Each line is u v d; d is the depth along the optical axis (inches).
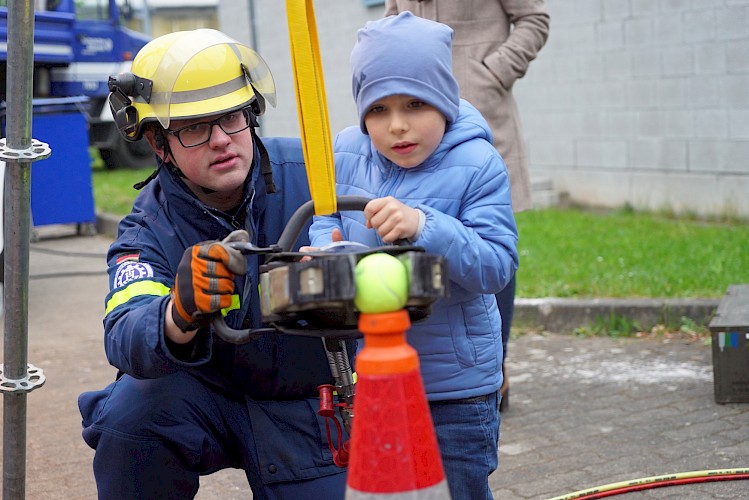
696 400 198.5
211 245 85.4
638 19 403.9
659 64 398.6
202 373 112.8
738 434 178.9
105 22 676.7
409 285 72.2
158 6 1761.8
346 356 98.0
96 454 110.4
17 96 105.0
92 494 168.7
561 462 171.0
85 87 670.5
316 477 113.8
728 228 353.7
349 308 77.4
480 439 111.3
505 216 107.3
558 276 286.0
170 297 92.7
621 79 414.6
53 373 244.7
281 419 113.8
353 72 107.4
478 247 101.3
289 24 78.5
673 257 301.1
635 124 412.2
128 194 569.3
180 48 105.0
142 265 107.0
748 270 276.2
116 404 108.5
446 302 108.3
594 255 314.3
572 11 430.6
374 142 108.5
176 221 110.6
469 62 193.8
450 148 110.0
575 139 439.5
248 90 106.2
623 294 261.7
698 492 152.6
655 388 207.8
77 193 474.9
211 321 87.9
